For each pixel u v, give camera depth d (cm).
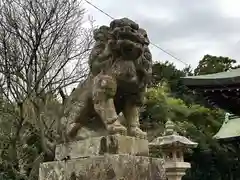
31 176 1171
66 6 1470
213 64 3219
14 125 1295
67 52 1460
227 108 1043
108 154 366
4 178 1162
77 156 397
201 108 2366
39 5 1399
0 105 1328
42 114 1217
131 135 403
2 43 1345
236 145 1622
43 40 1384
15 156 1235
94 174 369
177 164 920
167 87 2659
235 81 878
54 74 1445
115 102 412
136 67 402
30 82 1296
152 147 948
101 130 409
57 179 405
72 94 440
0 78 1364
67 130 421
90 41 1505
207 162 2017
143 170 380
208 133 2167
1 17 1359
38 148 1337
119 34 389
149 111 2006
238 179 2016
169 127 1010
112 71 396
